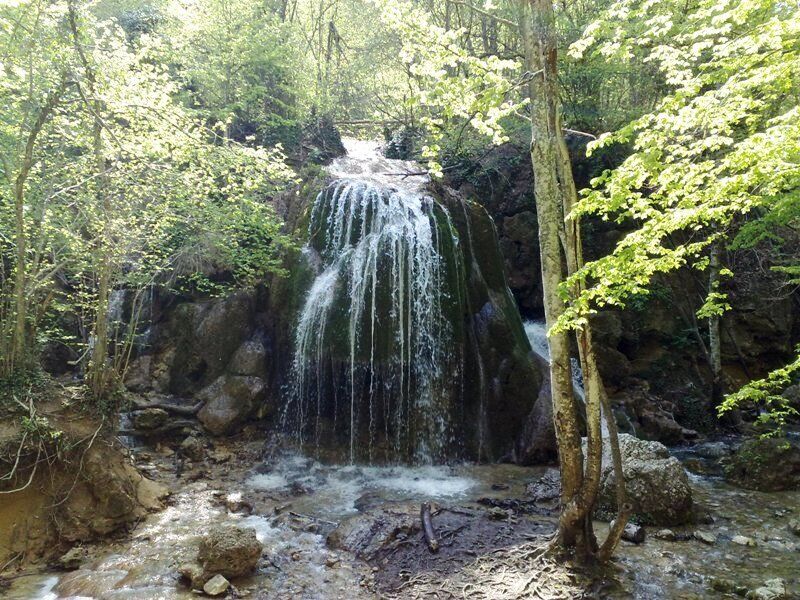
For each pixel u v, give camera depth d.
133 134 7.78
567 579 5.49
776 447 8.90
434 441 9.97
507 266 15.80
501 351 10.87
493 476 9.21
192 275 11.09
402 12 6.13
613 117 15.29
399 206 11.30
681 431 11.84
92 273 9.98
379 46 20.25
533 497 8.05
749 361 14.53
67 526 6.45
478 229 12.07
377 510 7.18
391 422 10.04
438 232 10.86
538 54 5.93
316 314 10.61
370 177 14.39
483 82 6.19
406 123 18.81
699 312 7.40
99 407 7.32
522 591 5.32
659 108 5.16
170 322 11.79
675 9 7.87
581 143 15.98
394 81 21.84
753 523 7.23
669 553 6.27
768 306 14.54
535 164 6.00
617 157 15.48
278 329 11.25
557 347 5.88
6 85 6.74
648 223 4.41
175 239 10.75
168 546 6.45
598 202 4.85
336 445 10.05
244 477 9.05
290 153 15.90
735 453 9.82
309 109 18.33
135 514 7.12
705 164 4.58
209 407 10.52
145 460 9.34
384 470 9.53
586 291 4.68
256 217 9.77
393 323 10.23
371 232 11.20
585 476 5.73
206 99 15.64
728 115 4.74
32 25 6.74
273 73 16.30
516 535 6.54
